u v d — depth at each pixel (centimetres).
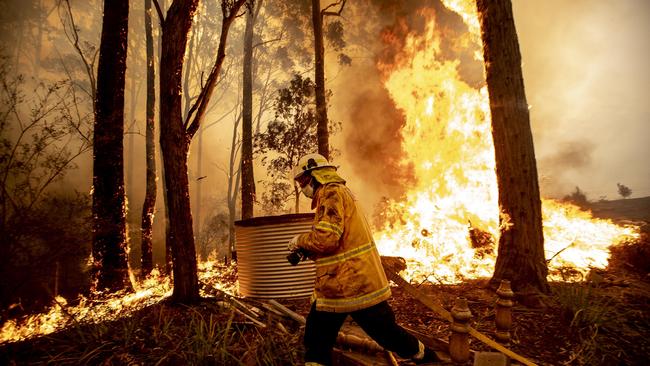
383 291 291
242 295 596
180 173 506
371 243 300
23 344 401
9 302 466
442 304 500
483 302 505
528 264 529
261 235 562
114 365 352
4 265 438
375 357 349
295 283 556
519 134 559
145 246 1141
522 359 306
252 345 377
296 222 554
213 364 353
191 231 507
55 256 481
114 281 732
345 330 387
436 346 367
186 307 477
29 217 470
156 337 396
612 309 458
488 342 306
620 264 691
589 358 375
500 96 571
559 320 445
